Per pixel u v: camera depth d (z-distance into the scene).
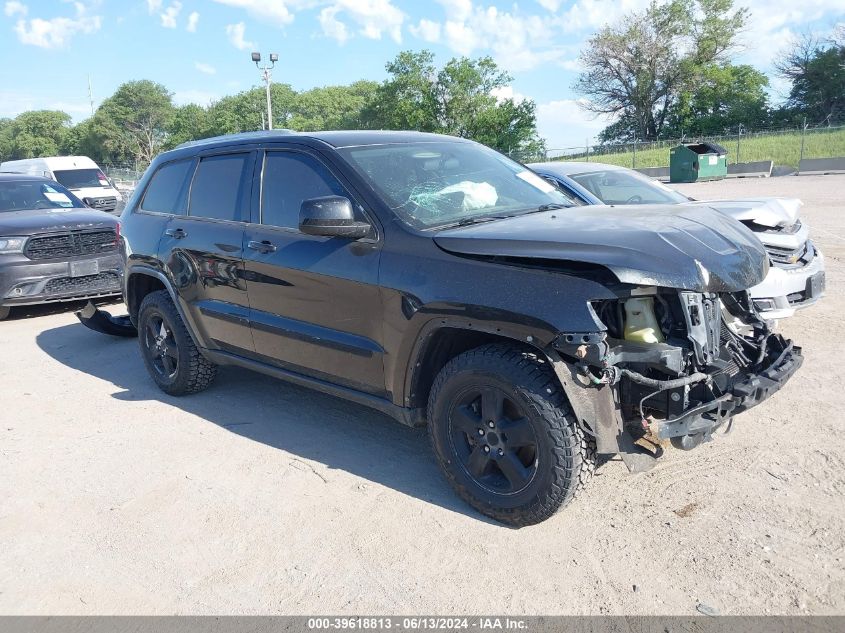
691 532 3.33
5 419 5.32
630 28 60.66
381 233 3.81
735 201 6.31
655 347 3.15
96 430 5.00
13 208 9.59
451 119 61.25
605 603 2.88
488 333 3.32
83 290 8.84
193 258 4.99
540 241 3.28
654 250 3.11
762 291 5.50
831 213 14.70
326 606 2.96
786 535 3.26
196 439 4.74
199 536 3.54
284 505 3.81
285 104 98.94
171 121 103.19
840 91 54.59
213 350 5.12
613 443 3.16
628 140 66.31
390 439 4.61
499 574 3.11
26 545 3.54
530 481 3.32
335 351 4.07
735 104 60.53
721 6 59.00
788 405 4.74
